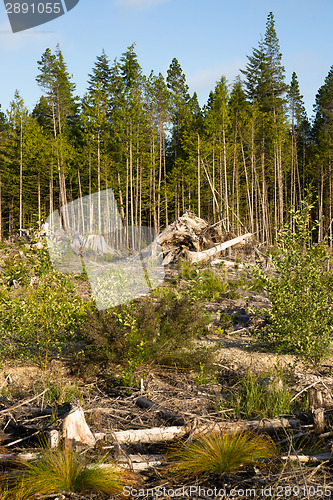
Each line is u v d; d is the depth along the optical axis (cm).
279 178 4347
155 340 543
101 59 4272
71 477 296
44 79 4128
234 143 4141
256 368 557
